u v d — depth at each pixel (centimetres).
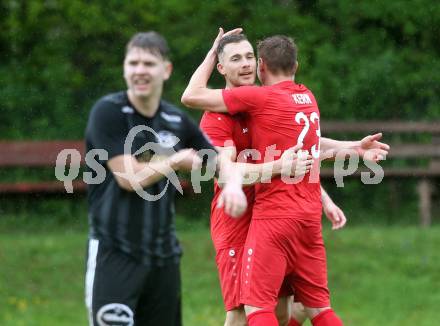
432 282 3575
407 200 5219
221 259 2041
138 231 1559
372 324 2977
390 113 5356
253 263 1936
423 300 3331
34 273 3606
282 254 1938
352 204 5234
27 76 5256
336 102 5300
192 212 4869
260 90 1964
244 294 1947
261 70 2061
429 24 5397
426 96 5366
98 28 5259
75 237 4175
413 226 4719
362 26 5469
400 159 5253
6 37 5253
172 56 5234
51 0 5259
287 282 2053
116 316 1550
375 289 3481
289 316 2153
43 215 4869
